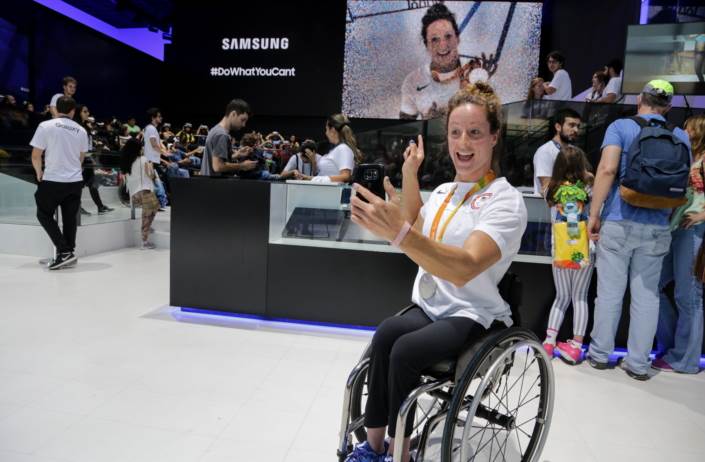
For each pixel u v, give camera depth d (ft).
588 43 24.16
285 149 26.27
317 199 10.08
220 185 10.28
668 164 7.49
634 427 6.78
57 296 11.75
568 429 6.67
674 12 18.80
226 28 29.07
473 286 4.68
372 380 4.60
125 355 8.43
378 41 27.63
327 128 12.49
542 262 9.42
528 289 9.50
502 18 26.43
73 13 34.24
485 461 5.87
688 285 8.59
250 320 10.54
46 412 6.45
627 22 20.85
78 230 16.14
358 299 10.05
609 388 8.00
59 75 31.04
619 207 8.20
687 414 7.20
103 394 7.01
